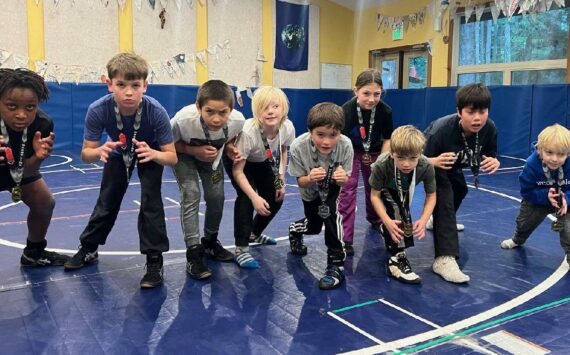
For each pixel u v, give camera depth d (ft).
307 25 39.32
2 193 16.08
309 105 38.63
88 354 6.05
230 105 8.36
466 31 33.40
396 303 7.73
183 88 33.01
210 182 9.50
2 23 28.43
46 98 7.68
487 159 9.41
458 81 34.40
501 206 14.76
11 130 7.64
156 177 8.50
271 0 37.32
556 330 6.75
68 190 17.46
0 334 6.57
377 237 11.52
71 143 30.53
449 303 7.72
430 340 6.48
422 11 35.96
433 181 8.89
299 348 6.26
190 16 34.17
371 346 6.31
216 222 9.74
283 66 38.50
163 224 8.50
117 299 7.78
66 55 30.42
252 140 9.14
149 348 6.22
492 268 9.35
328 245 8.73
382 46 39.52
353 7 41.39
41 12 29.37
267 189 9.78
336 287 8.40
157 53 33.30
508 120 28.71
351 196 10.50
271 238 11.16
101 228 9.23
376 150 11.28
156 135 8.40
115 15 31.71
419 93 33.63
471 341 6.44
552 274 9.01
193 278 8.73
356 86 10.71
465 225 12.51
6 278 8.64
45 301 7.66
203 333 6.66
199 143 8.89
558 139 8.96
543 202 9.57
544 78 29.73
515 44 30.86
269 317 7.18
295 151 8.82
